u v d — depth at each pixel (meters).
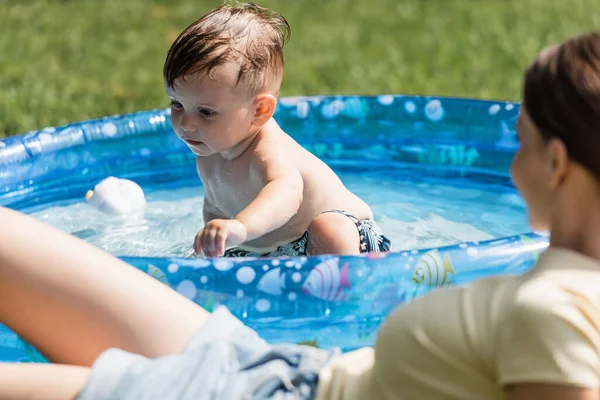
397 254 3.64
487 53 10.40
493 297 2.55
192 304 3.35
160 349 3.18
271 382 2.80
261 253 4.75
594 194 2.52
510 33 11.07
